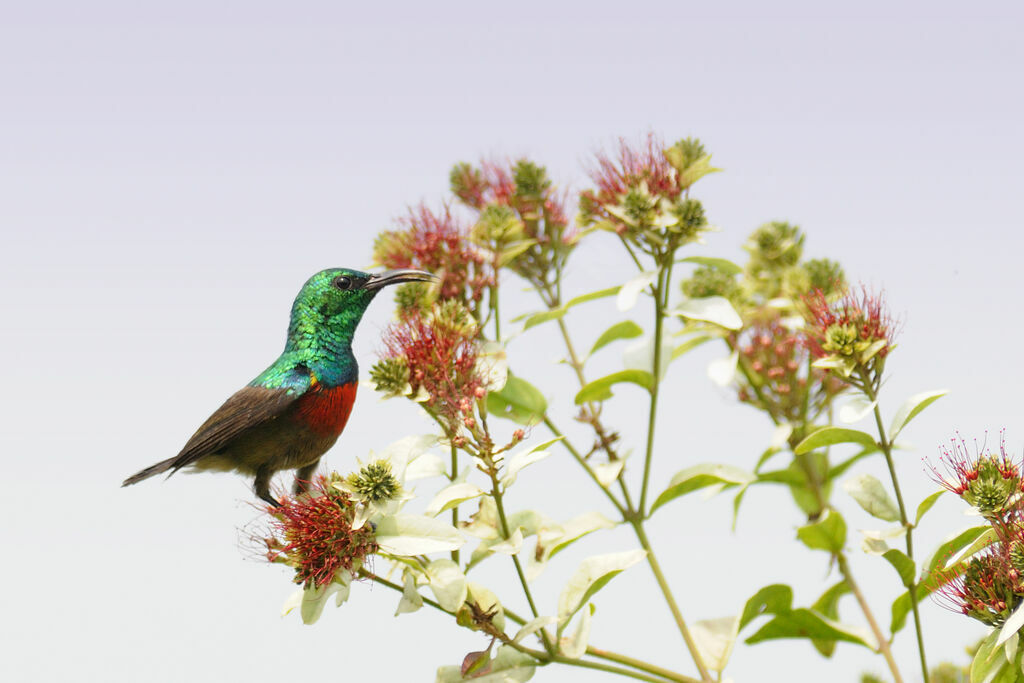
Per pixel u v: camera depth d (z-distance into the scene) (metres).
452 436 6.24
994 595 5.50
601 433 7.50
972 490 5.69
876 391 6.59
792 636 7.73
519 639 5.81
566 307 7.67
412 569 5.83
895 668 7.07
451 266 7.65
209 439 6.80
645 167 7.79
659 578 7.07
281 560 5.77
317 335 7.12
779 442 8.55
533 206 8.16
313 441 7.12
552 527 6.52
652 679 6.20
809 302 7.69
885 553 6.30
